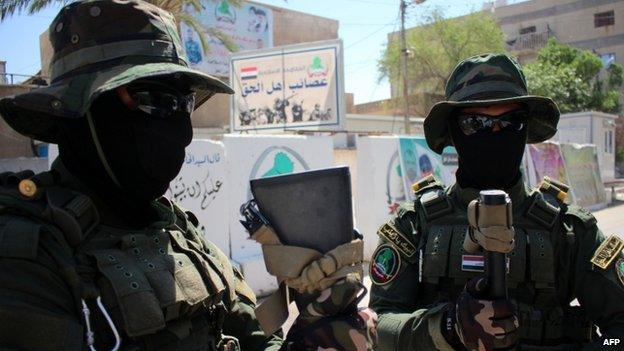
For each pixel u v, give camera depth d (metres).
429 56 27.84
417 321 1.65
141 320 1.09
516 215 1.92
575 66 31.58
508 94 1.94
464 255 1.88
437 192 2.08
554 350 1.78
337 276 1.11
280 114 12.49
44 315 0.98
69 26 1.25
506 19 47.19
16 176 1.20
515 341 1.29
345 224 1.15
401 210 2.14
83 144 1.25
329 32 30.19
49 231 1.08
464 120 1.99
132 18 1.25
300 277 1.11
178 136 1.31
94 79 1.18
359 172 8.11
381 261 2.04
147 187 1.28
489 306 1.28
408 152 8.76
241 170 6.36
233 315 1.49
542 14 45.41
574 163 15.44
